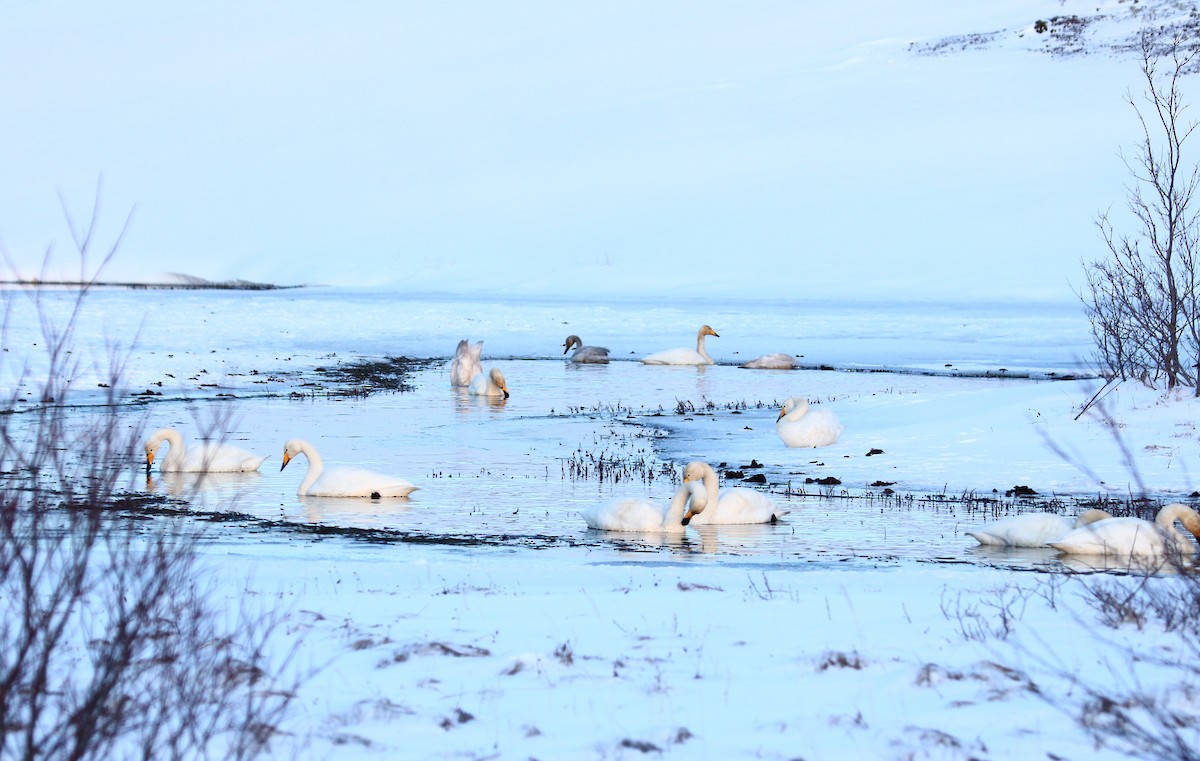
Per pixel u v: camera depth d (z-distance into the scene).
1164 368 32.22
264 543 17.92
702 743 8.02
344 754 7.82
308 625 11.42
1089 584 14.20
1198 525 17.48
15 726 7.43
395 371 55.97
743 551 18.22
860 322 86.62
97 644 9.81
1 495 9.84
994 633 11.22
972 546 18.80
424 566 15.65
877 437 30.97
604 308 104.44
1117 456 26.41
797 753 7.80
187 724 7.73
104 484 11.75
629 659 10.22
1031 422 30.20
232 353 59.56
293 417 36.97
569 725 8.43
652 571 15.62
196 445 26.36
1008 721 8.48
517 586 14.27
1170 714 8.59
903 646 10.70
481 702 8.98
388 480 23.52
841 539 19.41
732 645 10.77
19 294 101.38
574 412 39.56
